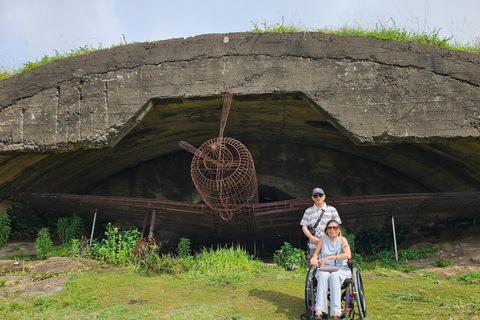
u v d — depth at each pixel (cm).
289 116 1138
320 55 918
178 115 1116
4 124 988
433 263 932
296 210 1023
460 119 864
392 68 897
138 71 960
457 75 884
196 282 735
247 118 1180
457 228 1220
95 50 1014
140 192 1466
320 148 1427
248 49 941
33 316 546
